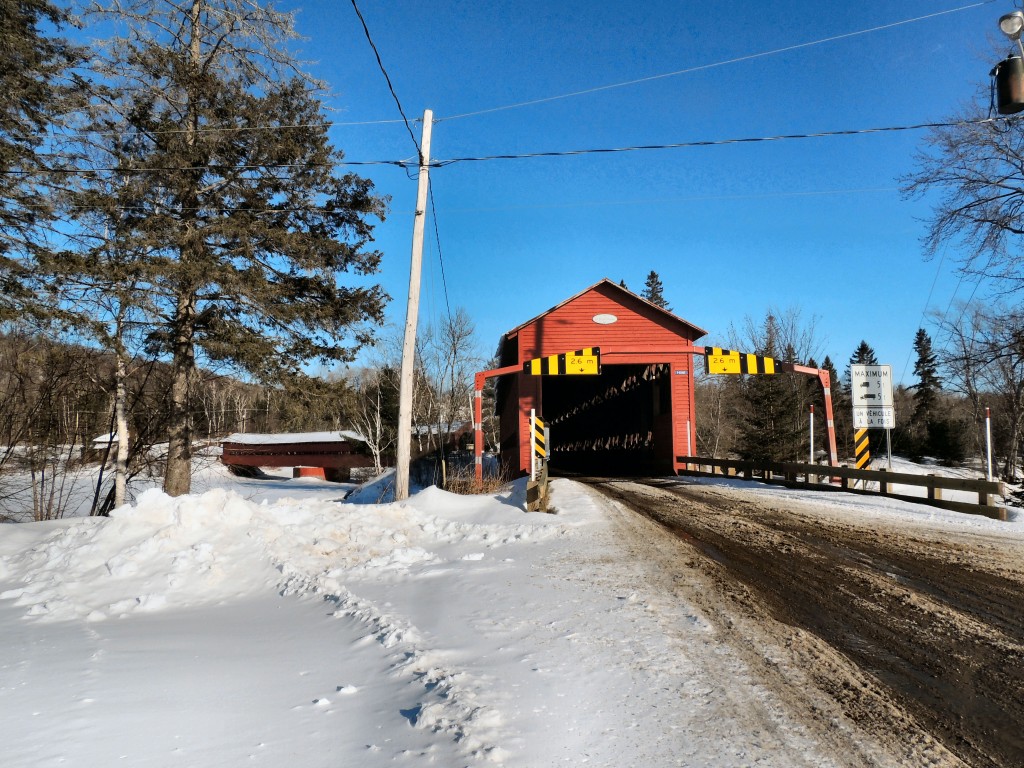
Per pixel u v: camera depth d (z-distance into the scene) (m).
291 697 4.23
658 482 19.36
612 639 5.34
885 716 3.97
